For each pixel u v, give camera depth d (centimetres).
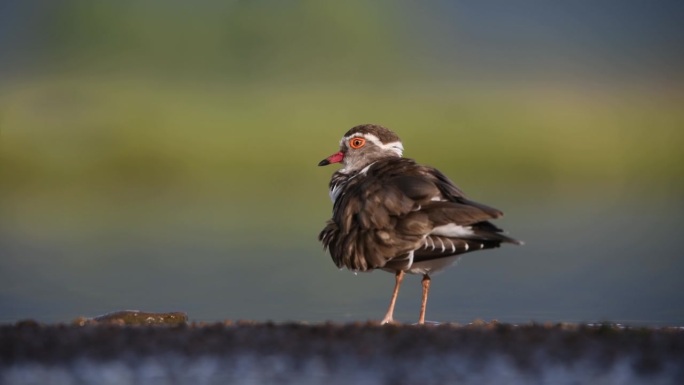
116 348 915
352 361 879
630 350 901
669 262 1914
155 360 885
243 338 944
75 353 903
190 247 2095
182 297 1599
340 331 969
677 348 906
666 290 1648
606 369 859
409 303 1552
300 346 915
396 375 850
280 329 977
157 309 1486
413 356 887
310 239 2192
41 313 1456
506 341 928
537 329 980
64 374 859
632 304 1526
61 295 1616
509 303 1545
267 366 869
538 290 1662
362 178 1202
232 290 1669
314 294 1634
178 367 870
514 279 1766
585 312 1457
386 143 1361
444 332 962
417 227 1098
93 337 949
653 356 884
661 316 1420
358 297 1612
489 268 1875
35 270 1834
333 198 1341
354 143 1359
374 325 1007
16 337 948
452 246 1090
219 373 859
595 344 919
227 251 2047
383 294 1642
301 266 1894
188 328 988
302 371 859
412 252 1109
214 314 1445
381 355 891
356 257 1143
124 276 1792
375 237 1124
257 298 1597
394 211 1116
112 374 859
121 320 1138
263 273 1827
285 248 2083
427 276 1199
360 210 1145
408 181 1137
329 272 1844
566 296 1605
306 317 1414
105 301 1562
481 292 1650
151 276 1789
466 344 919
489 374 852
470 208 1084
